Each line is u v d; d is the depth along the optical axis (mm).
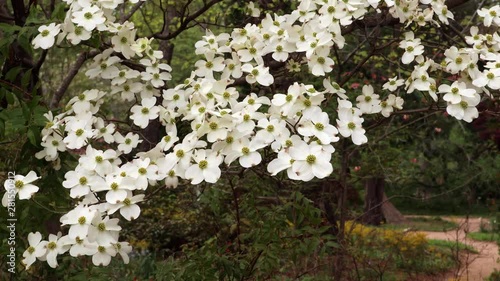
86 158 2271
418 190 15609
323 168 2104
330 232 5609
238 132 2236
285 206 3295
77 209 2150
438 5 2922
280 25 2779
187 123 2875
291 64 3205
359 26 3141
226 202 4375
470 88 2695
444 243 11109
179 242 7492
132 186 2205
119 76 2771
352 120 2408
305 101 2283
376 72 6676
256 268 3385
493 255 10258
